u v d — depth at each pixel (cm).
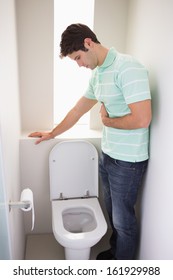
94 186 185
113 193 155
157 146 134
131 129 133
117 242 168
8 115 120
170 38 117
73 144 177
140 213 165
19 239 159
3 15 109
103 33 181
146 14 145
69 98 202
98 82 144
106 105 145
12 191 131
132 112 127
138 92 124
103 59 136
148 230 151
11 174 128
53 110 191
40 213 198
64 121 173
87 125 209
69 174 181
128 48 181
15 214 138
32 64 178
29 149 177
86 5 180
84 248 150
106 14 177
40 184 189
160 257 134
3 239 103
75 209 178
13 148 139
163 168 128
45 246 196
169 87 119
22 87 182
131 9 171
